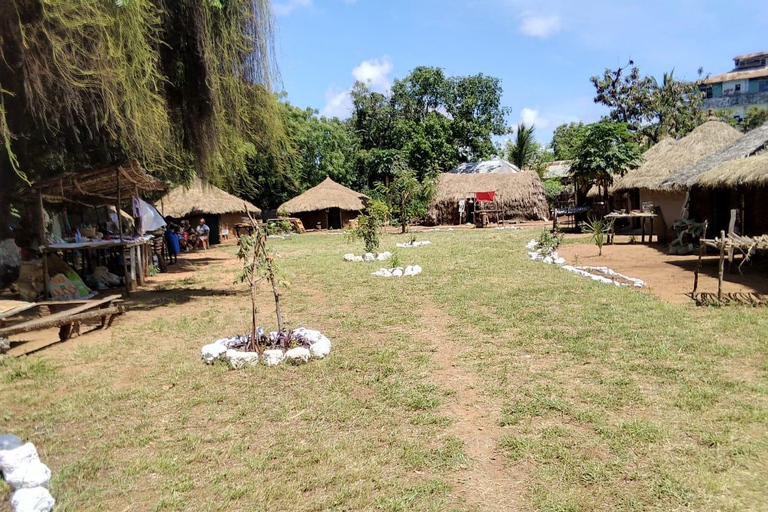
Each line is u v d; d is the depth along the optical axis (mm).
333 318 7770
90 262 13172
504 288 9414
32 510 3014
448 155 40625
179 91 10914
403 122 42031
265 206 39500
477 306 8117
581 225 23984
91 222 14086
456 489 3221
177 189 27844
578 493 3105
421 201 29562
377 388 4855
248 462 3602
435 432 3957
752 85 50750
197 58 10328
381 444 3820
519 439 3756
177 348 6492
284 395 4754
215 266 16891
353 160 42656
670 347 5582
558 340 6055
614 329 6352
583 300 8070
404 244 19516
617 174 23031
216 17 10242
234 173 17594
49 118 9008
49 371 5742
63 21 7176
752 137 13906
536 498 3072
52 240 10070
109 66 7984
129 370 5719
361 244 21750
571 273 10898
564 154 51094
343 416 4270
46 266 9375
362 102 44250
